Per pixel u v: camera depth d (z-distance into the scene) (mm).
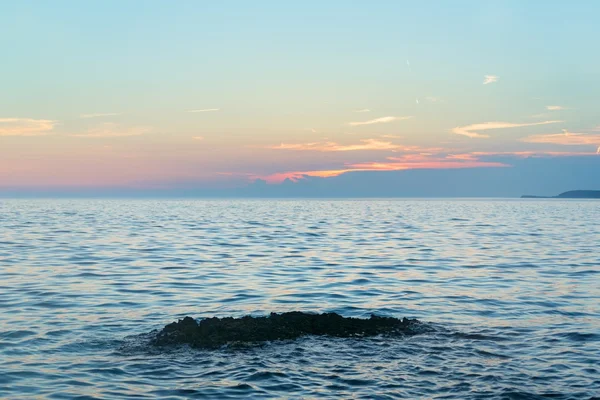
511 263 32344
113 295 22016
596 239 48969
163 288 23734
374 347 14773
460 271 29141
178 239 47188
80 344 14969
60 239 46375
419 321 17578
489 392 11461
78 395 11305
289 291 23359
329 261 32938
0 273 27250
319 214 104750
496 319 18188
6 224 66625
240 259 33625
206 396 11242
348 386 11820
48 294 21984
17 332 16078
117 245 41500
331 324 16641
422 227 65312
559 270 29547
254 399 11086
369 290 23641
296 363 13383
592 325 17281
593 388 11688
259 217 91062
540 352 14328
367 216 96250
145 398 11133
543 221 80625
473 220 82812
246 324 16094
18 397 11188
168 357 13797
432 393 11430
